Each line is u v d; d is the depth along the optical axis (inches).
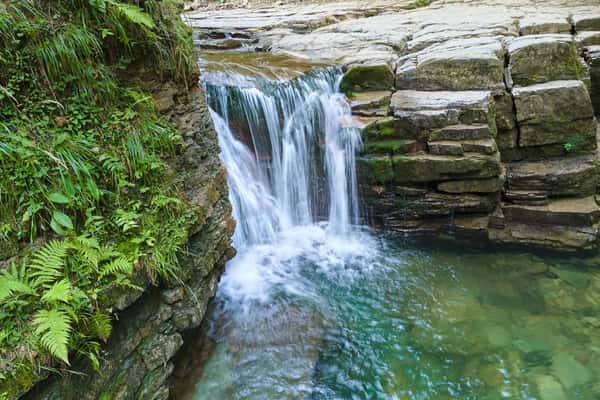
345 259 238.4
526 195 243.3
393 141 246.5
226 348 167.8
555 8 405.1
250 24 447.2
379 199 257.3
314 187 272.2
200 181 160.1
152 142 136.3
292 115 260.4
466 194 242.2
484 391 152.4
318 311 193.2
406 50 330.6
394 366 164.1
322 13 496.7
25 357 86.4
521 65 255.8
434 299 202.8
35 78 110.4
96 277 105.2
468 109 233.1
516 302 197.8
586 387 150.8
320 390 152.6
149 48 143.6
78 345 97.3
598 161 240.5
